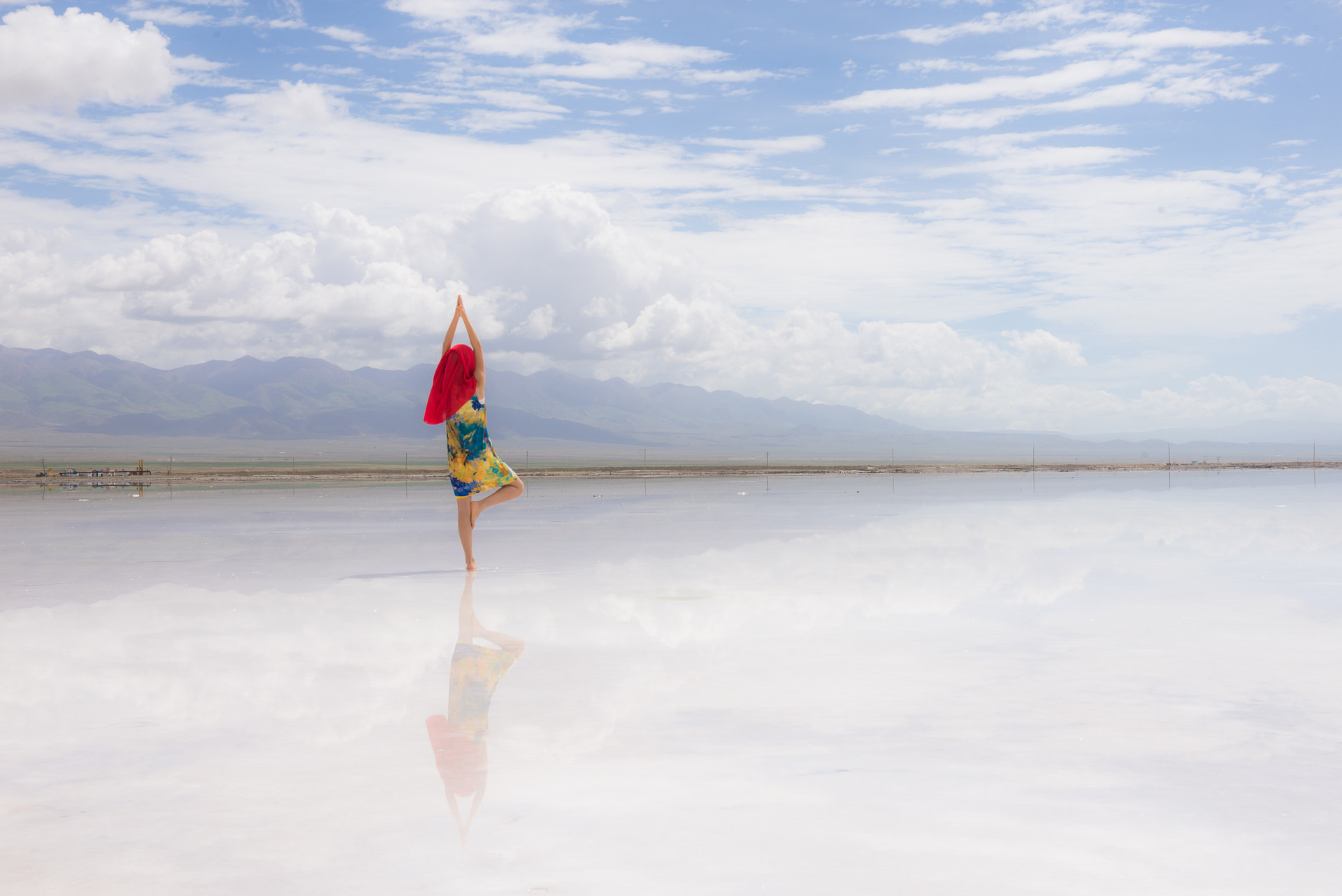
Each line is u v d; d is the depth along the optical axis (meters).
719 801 2.66
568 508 16.59
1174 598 6.34
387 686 4.10
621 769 2.96
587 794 2.73
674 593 6.68
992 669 4.33
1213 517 13.27
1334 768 2.92
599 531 11.79
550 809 2.61
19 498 21.70
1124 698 3.79
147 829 2.49
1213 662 4.45
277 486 29.20
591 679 4.19
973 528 11.90
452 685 4.10
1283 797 2.67
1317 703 3.69
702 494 21.89
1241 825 2.46
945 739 3.24
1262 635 5.08
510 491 8.20
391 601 6.40
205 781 2.87
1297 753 3.08
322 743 3.26
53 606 6.25
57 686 4.12
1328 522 12.34
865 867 2.21
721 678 4.20
